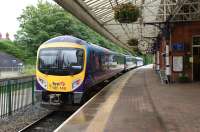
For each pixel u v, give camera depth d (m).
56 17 54.16
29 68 49.78
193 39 22.62
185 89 18.00
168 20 21.89
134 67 62.91
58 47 15.02
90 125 9.05
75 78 14.52
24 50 56.38
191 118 9.83
